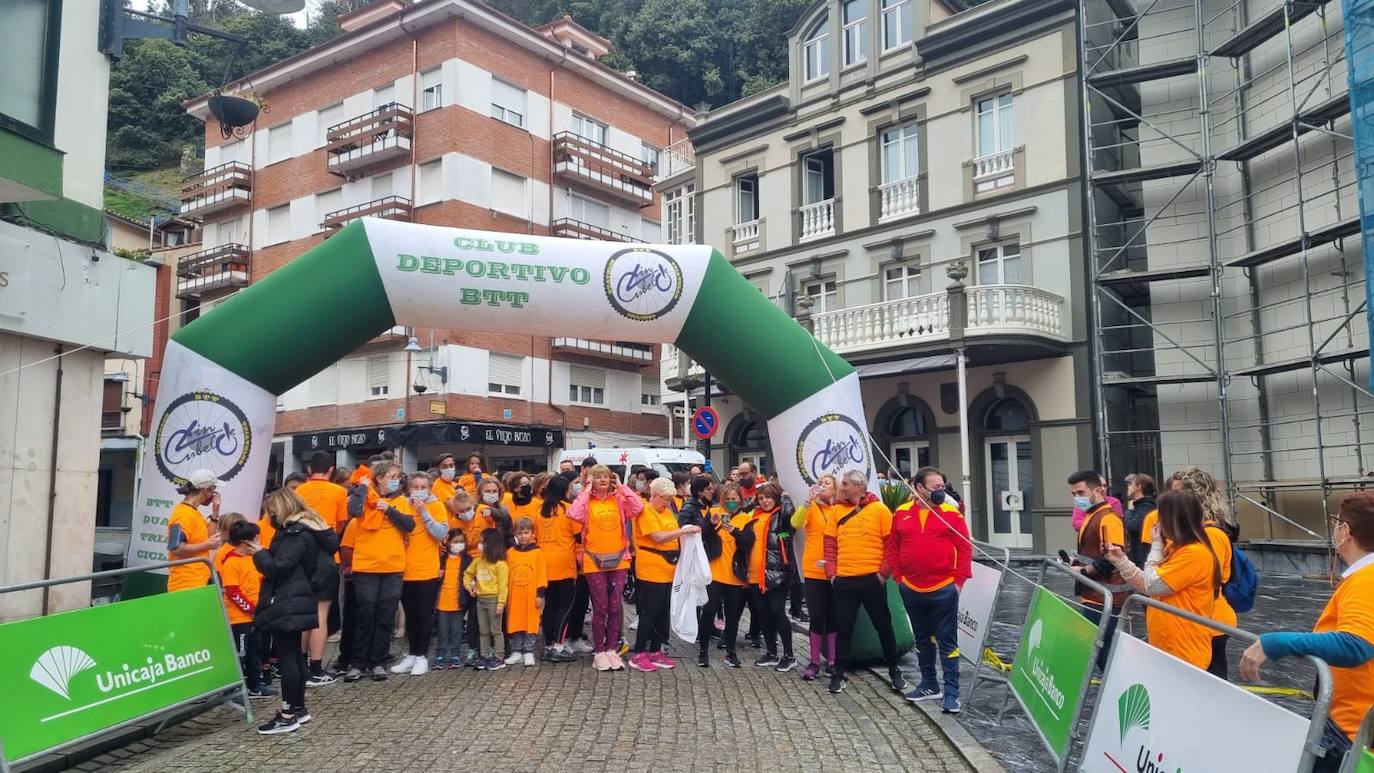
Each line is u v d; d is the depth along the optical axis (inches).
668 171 1357.0
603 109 1259.8
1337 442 575.2
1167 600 186.7
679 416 1291.8
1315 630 145.8
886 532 280.7
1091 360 686.5
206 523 268.8
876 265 815.7
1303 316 601.0
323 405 1132.5
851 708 264.7
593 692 281.9
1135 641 164.7
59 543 319.3
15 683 191.6
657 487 318.7
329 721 248.1
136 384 1224.8
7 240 296.2
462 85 1066.1
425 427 1014.4
